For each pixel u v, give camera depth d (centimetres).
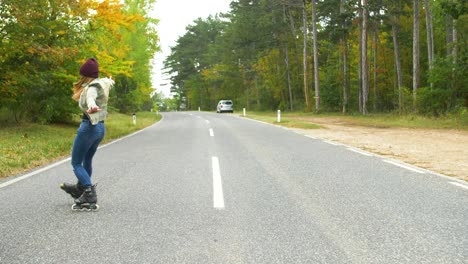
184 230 424
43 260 345
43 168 845
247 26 5509
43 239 397
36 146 1131
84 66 496
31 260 345
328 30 4088
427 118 2419
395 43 3766
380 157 968
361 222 449
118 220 461
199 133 1767
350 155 1005
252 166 839
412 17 4138
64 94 1822
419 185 646
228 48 6506
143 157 997
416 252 360
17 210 505
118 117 3441
